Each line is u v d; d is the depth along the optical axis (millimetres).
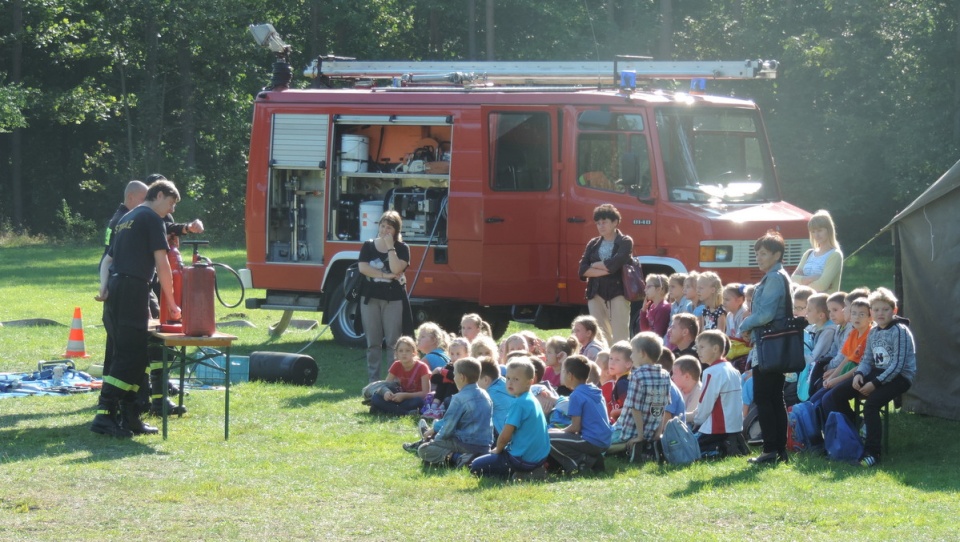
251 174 15422
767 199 14094
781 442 8320
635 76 13836
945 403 10148
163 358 9086
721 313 10344
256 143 15359
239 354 14414
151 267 9125
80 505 6895
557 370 9773
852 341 8984
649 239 13453
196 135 47125
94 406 10484
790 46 33844
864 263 29906
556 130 13844
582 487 7512
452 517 6660
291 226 15336
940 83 32406
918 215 10344
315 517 6652
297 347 15188
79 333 14172
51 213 48938
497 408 8492
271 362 12117
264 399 11094
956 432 9586
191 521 6559
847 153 33938
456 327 15328
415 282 14359
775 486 7477
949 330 10109
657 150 13453
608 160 13711
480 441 8141
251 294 22969
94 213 49156
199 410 10430
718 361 8719
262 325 17781
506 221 13844
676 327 9500
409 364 10500
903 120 32719
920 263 10352
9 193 48406
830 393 8867
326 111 14875
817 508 6871
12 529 6332
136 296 9016
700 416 8695
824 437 8641
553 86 14781
